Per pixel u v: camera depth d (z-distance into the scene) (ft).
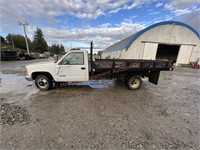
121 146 7.50
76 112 11.79
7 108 12.50
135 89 19.40
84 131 8.89
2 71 36.65
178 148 7.45
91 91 18.43
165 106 13.60
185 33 57.06
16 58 91.86
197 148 7.47
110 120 10.44
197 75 34.91
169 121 10.49
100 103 14.02
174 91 19.34
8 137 8.16
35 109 12.34
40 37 235.40
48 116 10.97
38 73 17.89
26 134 8.47
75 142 7.79
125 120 10.49
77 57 16.93
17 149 7.16
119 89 19.66
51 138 8.11
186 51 59.72
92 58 17.16
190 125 9.95
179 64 61.21
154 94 17.60
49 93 17.20
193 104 14.35
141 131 9.01
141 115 11.43
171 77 31.48
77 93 17.40
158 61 18.75
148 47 56.75
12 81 24.21
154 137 8.39
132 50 55.62
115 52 72.43
